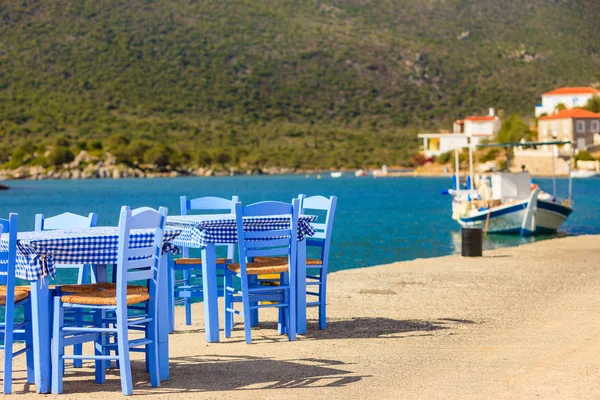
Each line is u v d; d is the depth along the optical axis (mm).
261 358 10250
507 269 19391
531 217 40344
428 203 74375
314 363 9930
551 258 21859
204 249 11250
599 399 8117
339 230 44281
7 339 8633
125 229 8453
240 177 195250
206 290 11320
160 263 9016
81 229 10383
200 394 8555
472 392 8438
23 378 9438
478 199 43156
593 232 42281
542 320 12461
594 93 171000
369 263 28000
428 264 20828
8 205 88750
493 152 150000
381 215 57438
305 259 11859
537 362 9719
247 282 11297
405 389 8602
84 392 8711
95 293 8805
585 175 127938
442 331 11766
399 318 12914
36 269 8469
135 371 9711
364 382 8953
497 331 11680
